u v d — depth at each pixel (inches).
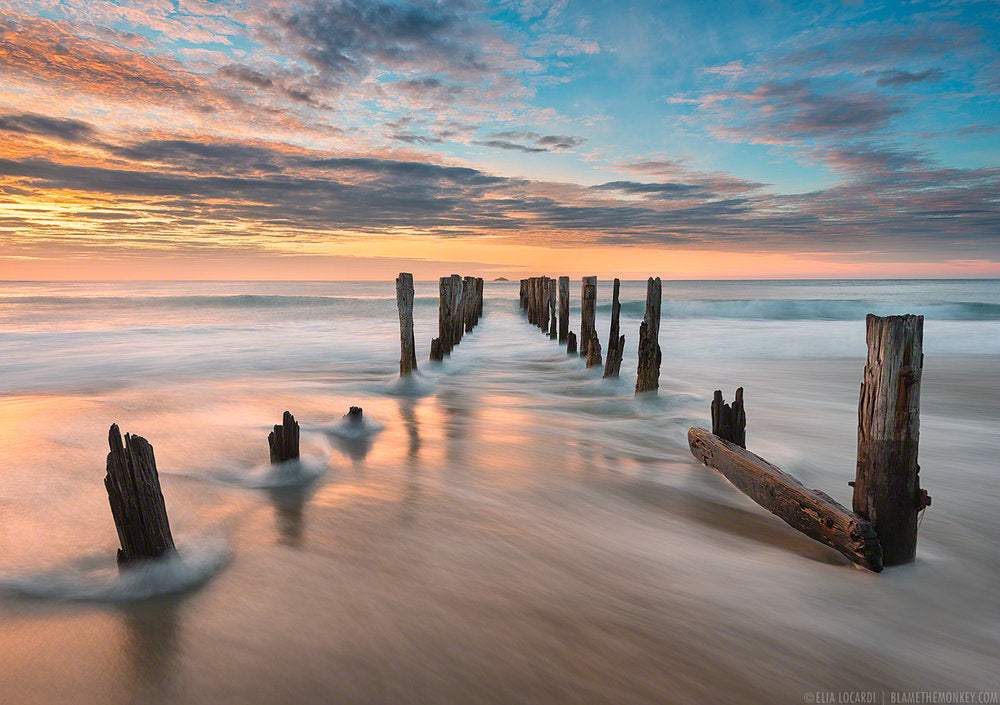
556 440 265.4
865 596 124.6
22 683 86.4
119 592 115.0
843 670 99.3
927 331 733.3
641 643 103.7
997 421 316.5
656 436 274.2
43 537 139.8
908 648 107.1
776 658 101.6
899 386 133.1
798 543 155.0
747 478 186.4
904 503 135.8
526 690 89.1
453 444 254.1
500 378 477.7
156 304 1439.5
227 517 158.6
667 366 533.0
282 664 92.8
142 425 267.6
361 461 223.6
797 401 374.6
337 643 99.3
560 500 184.1
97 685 86.4
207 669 90.7
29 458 202.4
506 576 129.0
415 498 180.4
